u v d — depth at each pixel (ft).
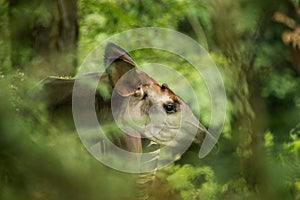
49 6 35.29
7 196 27.71
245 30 39.50
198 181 30.83
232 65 37.17
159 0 38.37
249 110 35.27
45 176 27.91
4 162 27.94
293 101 39.11
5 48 33.47
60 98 27.32
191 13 38.34
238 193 31.48
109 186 27.32
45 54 34.12
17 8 35.04
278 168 32.60
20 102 28.25
